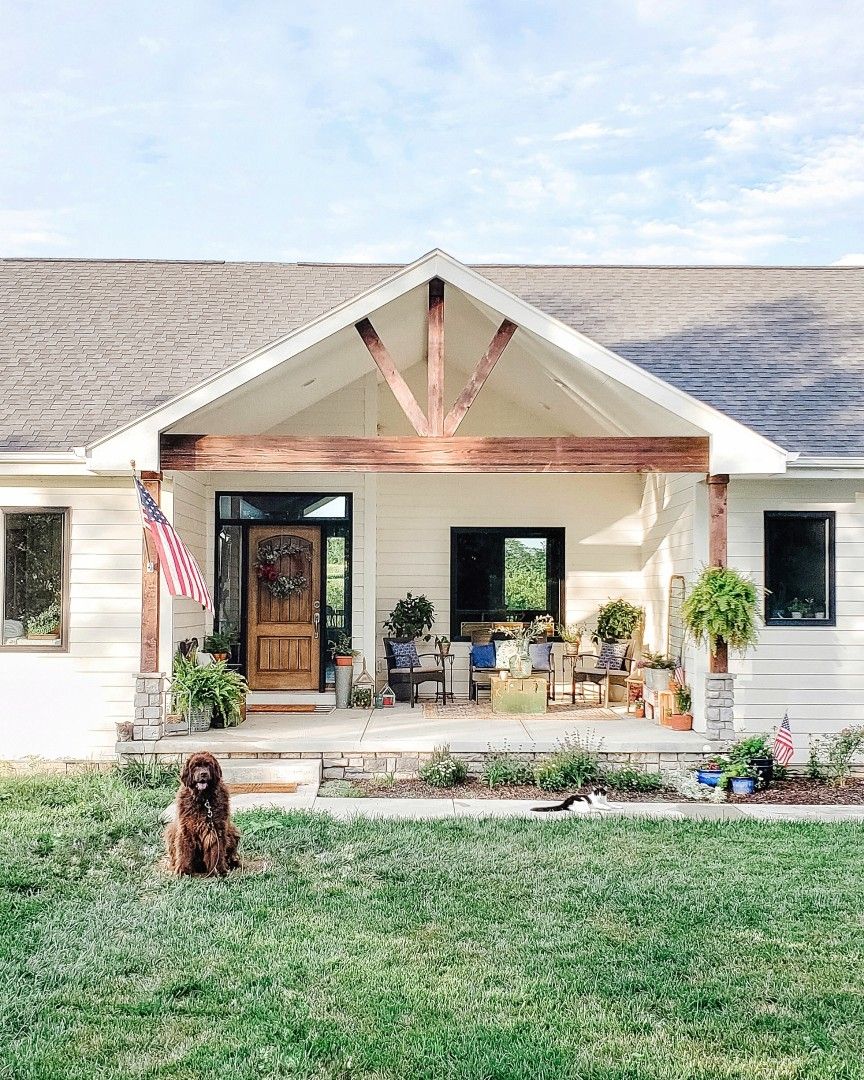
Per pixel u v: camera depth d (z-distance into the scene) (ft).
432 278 33.50
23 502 36.96
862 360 42.93
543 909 20.84
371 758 35.14
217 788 23.38
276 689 46.24
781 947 18.88
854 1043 15.10
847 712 36.94
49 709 36.73
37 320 46.24
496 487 50.26
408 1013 15.80
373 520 46.39
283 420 46.16
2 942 18.57
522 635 46.80
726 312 47.52
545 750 34.99
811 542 37.47
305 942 18.75
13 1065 14.03
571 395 42.47
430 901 21.24
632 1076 13.99
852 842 26.50
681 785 33.47
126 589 36.99
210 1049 14.53
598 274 52.44
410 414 33.91
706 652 36.81
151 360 42.96
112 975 17.16
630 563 50.03
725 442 33.88
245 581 46.29
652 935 19.40
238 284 50.70
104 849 25.03
